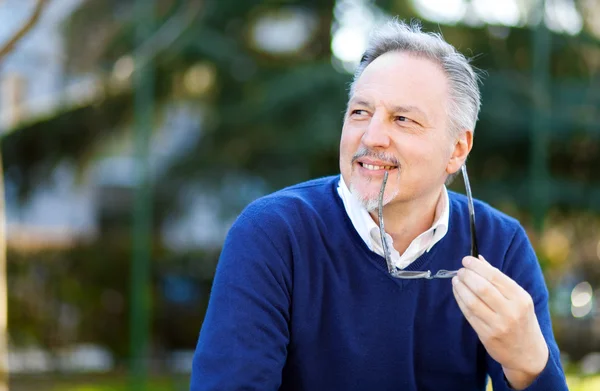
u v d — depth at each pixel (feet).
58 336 24.79
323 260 5.74
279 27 25.81
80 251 25.08
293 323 5.68
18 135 23.44
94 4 23.32
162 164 24.99
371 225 5.70
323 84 23.56
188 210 25.22
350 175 5.72
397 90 5.59
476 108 5.99
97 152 24.58
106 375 24.08
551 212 25.26
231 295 5.49
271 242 5.63
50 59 23.25
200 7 23.93
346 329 5.73
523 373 5.23
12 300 24.44
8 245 24.54
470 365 6.03
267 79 24.72
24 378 23.27
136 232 20.30
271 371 5.37
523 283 6.23
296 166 24.41
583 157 24.94
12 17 21.86
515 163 24.49
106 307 25.09
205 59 24.53
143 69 20.97
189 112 25.61
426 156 5.62
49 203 25.75
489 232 6.22
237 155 24.50
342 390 5.80
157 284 25.23
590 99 23.72
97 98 23.40
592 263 26.76
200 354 5.41
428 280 5.85
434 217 5.99
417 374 5.94
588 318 25.08
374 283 5.74
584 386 22.44
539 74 22.33
